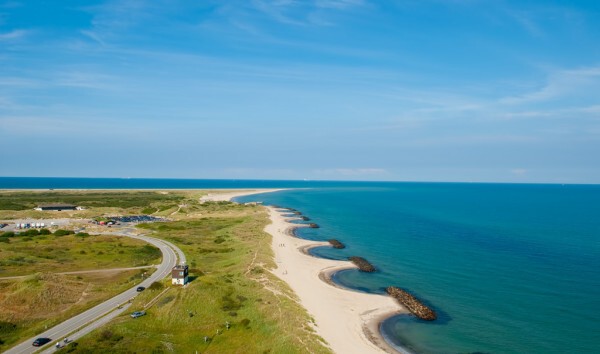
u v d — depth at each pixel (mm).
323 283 97875
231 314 72562
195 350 61219
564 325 73250
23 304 75062
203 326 68812
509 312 79875
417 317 77750
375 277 105000
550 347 64688
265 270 101312
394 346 65438
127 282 91750
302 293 88188
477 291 93188
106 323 67750
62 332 64438
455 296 89750
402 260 123500
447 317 77812
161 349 60125
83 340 61438
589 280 100938
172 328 68000
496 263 119062
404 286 97312
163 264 108812
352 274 107438
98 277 96750
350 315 77750
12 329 66688
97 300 79125
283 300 79125
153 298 77625
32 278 84562
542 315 78062
